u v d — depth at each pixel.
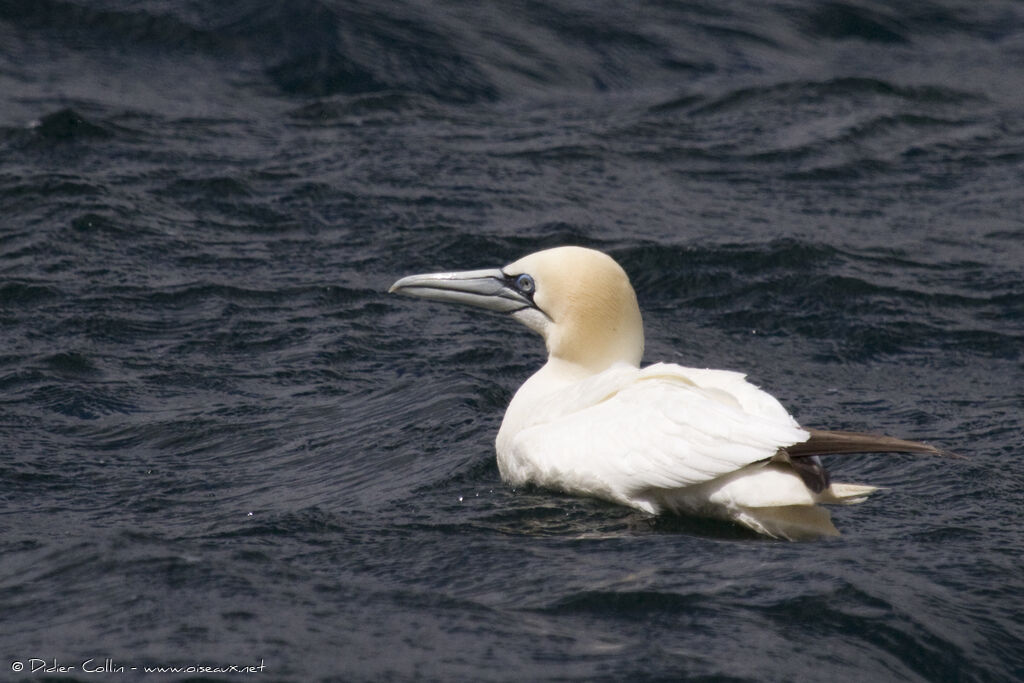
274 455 13.25
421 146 24.19
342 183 22.16
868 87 27.80
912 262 19.84
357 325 17.17
